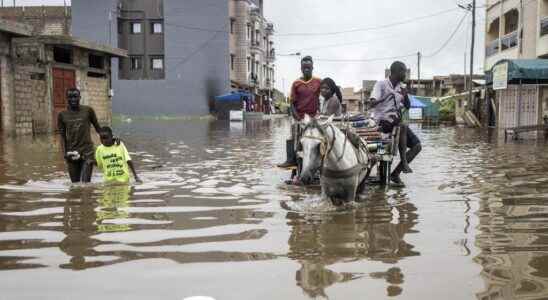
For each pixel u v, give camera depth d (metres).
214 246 4.82
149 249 4.71
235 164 11.52
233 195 7.56
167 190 7.96
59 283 3.83
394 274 4.04
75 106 8.77
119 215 6.13
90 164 8.87
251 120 46.03
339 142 6.38
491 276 3.99
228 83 50.53
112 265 4.25
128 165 9.12
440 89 60.72
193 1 49.53
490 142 18.69
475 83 41.38
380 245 4.88
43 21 51.94
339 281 3.89
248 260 4.40
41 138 19.09
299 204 6.89
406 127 8.91
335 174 6.50
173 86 49.91
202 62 49.91
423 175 9.91
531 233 5.32
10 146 15.44
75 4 49.31
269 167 10.98
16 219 5.87
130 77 50.31
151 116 49.84
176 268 4.18
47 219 5.88
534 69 20.86
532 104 23.52
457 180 9.18
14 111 21.02
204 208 6.59
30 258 4.43
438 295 3.61
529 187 8.27
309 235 5.24
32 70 22.45
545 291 3.67
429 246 4.84
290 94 9.30
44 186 8.23
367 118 8.82
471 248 4.77
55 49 25.94
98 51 27.50
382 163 8.66
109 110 29.98
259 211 6.42
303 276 4.00
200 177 9.44
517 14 30.30
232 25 54.56
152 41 50.00
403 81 8.98
